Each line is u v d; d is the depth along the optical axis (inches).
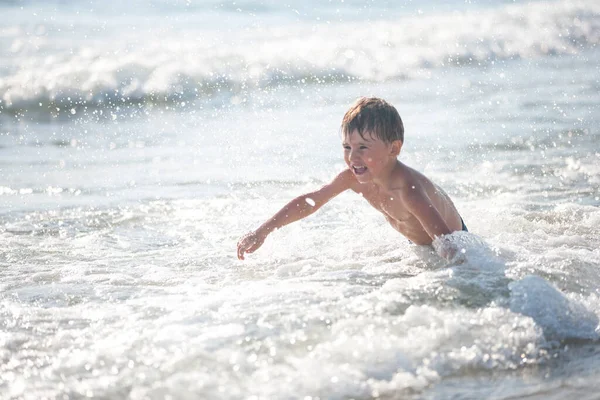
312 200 569.3
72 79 1380.4
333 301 426.0
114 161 922.1
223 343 369.7
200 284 482.3
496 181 786.2
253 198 751.1
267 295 440.8
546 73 1519.4
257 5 2628.0
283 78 1509.6
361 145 525.0
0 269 528.7
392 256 539.2
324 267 511.8
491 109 1176.8
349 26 2106.3
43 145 1021.2
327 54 1679.4
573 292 433.4
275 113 1219.9
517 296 414.0
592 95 1256.2
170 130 1112.8
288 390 324.2
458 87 1400.1
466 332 379.2
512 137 979.9
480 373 349.1
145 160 926.4
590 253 506.9
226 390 324.5
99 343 378.0
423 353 359.3
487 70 1587.1
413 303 416.8
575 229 590.9
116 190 788.0
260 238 545.0
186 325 395.2
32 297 461.4
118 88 1366.9
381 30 1989.4
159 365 349.4
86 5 2556.6
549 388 340.2
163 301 443.2
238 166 887.1
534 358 364.8
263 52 1653.5
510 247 517.7
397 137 534.3
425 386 335.6
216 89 1409.9
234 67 1535.4
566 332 389.4
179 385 329.4
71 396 325.1
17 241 605.6
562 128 1018.7
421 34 1913.1
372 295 428.8
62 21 2240.4
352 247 569.0
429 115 1153.4
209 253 567.2
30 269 528.7
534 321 393.4
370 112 521.3
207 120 1180.5
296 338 373.4
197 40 1887.3
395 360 351.9
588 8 2233.0
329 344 363.9
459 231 522.3
